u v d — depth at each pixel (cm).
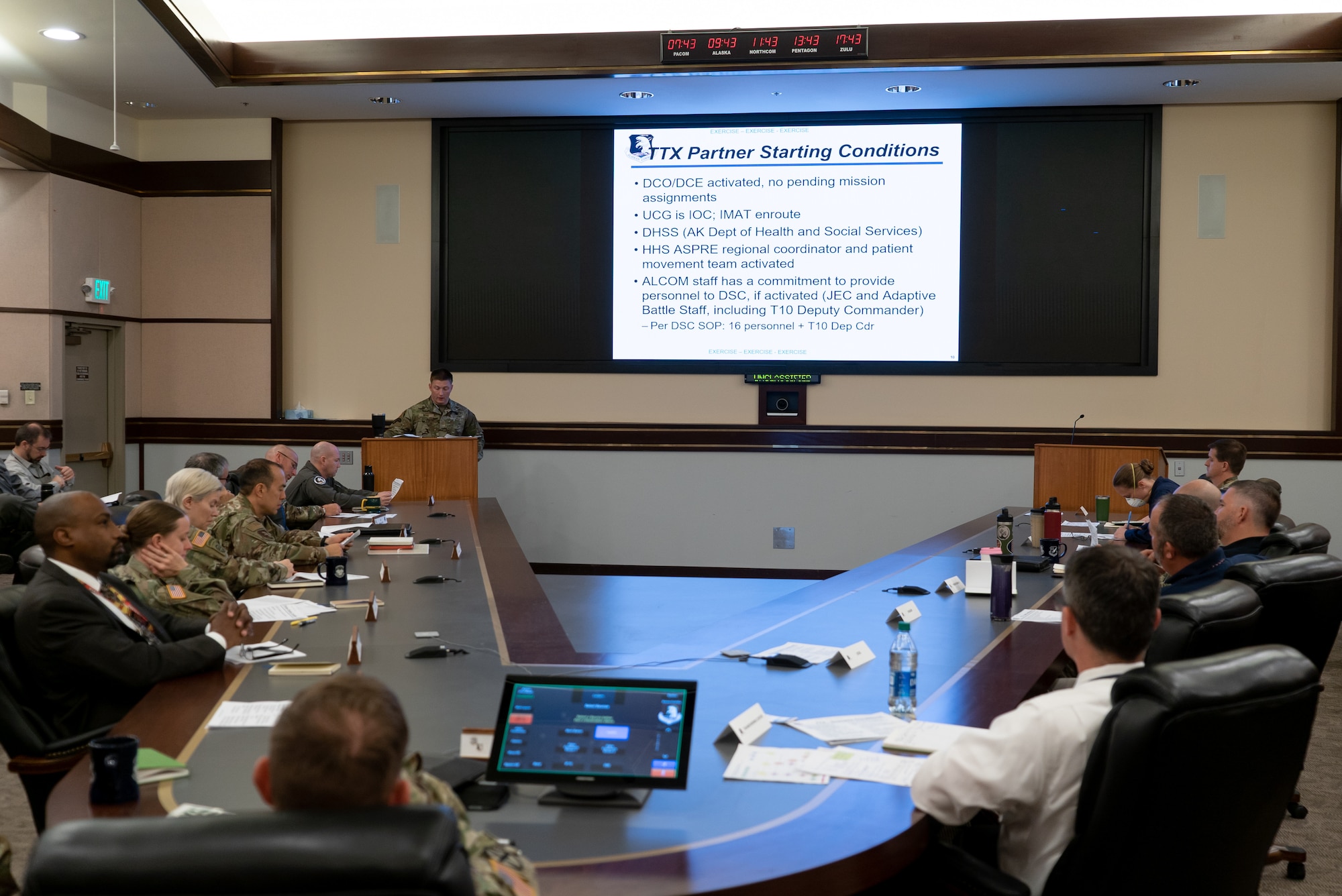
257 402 837
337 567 383
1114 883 163
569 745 184
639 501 826
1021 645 300
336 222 843
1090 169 789
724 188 813
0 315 743
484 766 190
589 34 707
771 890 154
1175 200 788
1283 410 787
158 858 96
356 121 838
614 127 816
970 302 802
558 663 276
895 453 806
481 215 830
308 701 115
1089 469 679
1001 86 737
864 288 809
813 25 706
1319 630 289
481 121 824
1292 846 314
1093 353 796
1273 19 671
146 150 837
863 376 815
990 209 796
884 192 802
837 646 300
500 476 830
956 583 389
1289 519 474
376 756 112
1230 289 786
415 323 841
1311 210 780
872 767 199
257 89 753
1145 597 186
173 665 255
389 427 775
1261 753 165
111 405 820
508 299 831
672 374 826
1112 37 681
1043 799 175
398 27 732
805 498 815
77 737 254
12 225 742
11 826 328
